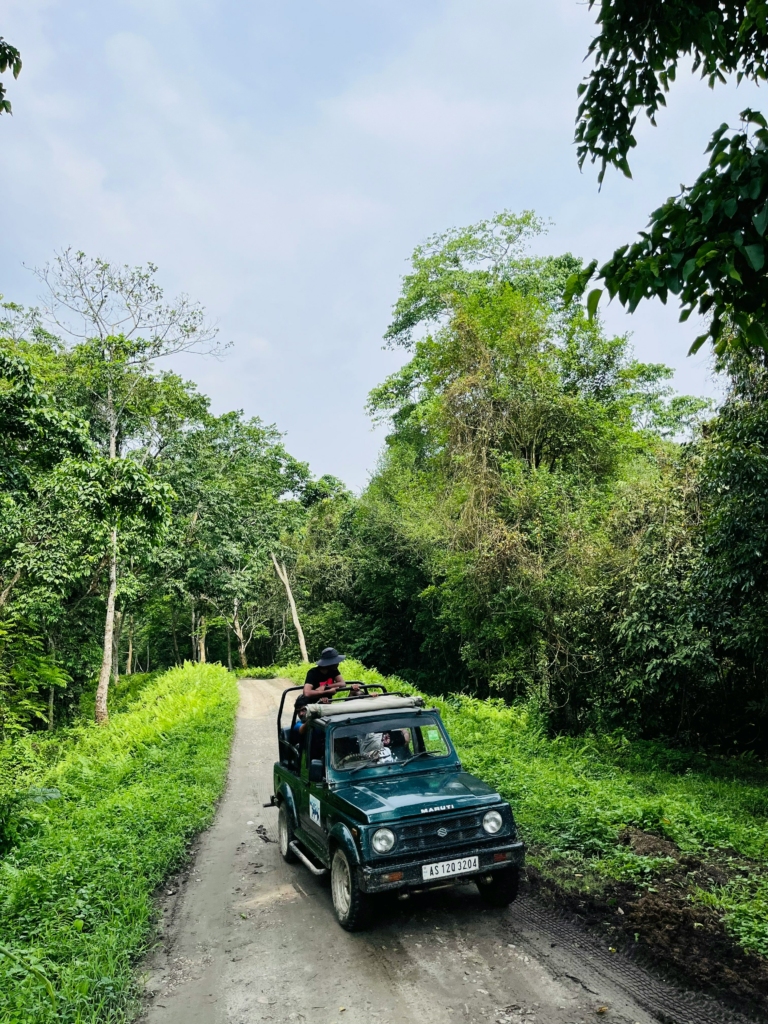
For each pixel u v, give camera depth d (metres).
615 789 10.23
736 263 3.91
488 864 5.63
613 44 5.34
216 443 39.06
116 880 6.97
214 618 48.94
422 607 35.41
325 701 7.60
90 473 13.13
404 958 5.20
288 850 7.85
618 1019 4.15
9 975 4.94
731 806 9.59
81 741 21.64
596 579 14.98
